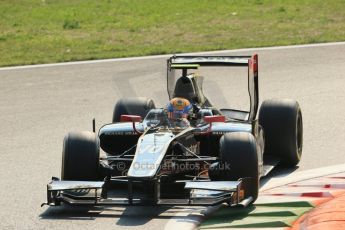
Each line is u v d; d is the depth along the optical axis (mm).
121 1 126688
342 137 47906
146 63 77688
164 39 93375
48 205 34875
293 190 36438
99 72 74188
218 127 37000
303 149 45344
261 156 38719
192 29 99500
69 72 74875
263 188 37125
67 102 61781
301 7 112625
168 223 31953
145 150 33500
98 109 58906
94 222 32500
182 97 38438
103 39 95062
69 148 35094
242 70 72438
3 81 71938
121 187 37562
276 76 68938
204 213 33125
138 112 42219
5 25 107750
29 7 122875
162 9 117188
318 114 54750
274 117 41062
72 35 98812
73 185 33125
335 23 98875
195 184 32375
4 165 43656
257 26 99438
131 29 101188
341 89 62844
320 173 39844
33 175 41344
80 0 129375
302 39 88250
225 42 89062
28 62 81250
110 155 39156
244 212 32969
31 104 61625
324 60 75438
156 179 32125
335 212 31266
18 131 52562
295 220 31562
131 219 32750
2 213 34500
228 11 112375
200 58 40125
